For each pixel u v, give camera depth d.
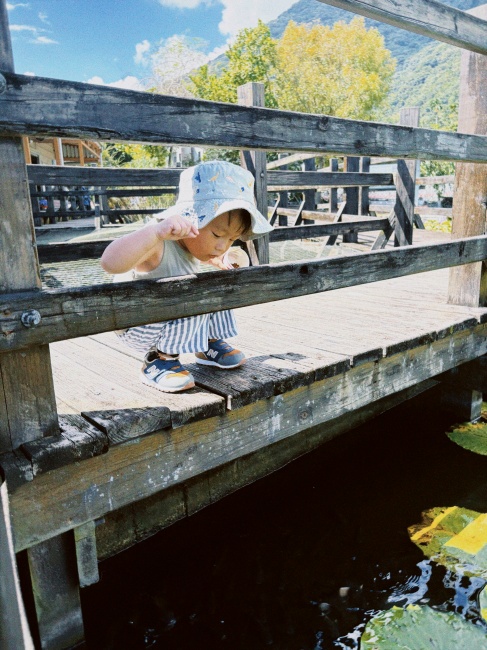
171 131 1.47
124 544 2.09
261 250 4.50
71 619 1.65
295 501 2.46
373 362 2.33
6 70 1.23
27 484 1.45
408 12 2.21
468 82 2.72
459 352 2.83
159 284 1.57
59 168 4.80
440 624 1.72
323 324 2.79
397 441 3.03
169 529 2.23
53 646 1.63
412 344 2.44
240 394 1.79
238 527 2.28
